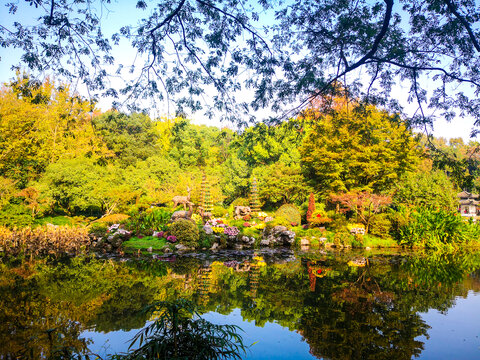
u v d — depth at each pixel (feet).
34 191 61.21
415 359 13.09
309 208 74.02
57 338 14.46
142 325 16.28
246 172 106.11
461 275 31.42
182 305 10.96
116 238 45.88
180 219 50.85
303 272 32.01
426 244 55.16
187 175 106.32
